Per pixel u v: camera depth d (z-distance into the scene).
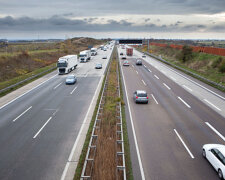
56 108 19.91
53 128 15.33
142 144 12.81
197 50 55.00
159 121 16.52
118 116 16.75
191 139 13.45
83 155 11.55
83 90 26.92
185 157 11.35
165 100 22.31
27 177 9.80
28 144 12.95
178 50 72.69
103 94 24.30
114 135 14.05
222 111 18.80
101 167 10.34
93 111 18.89
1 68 41.16
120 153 11.16
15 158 11.41
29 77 35.59
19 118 17.44
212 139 13.45
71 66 43.06
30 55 59.56
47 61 60.41
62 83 31.72
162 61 59.19
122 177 9.69
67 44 106.75
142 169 10.29
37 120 16.92
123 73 39.97
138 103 21.31
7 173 10.09
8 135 14.24
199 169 10.27
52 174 10.02
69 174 10.03
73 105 20.75
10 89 27.66
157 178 9.61
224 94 24.77
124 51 102.81
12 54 54.59
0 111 19.30
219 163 9.51
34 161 11.11
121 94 24.75
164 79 34.22
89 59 64.31
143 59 66.06
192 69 42.56
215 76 34.19
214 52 46.19
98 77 36.16
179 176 9.73
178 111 18.83
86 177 9.16
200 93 25.19
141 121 16.53
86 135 14.03
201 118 17.09
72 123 16.22
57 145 12.80
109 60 61.34
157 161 10.97
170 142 13.05
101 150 12.00
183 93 25.25
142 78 35.06
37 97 24.00
